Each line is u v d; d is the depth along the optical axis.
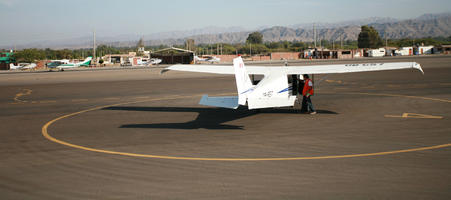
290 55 119.75
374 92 22.62
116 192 6.84
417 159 8.52
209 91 26.03
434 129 11.80
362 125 12.72
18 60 113.25
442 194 6.43
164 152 9.66
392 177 7.32
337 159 8.65
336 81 31.09
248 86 12.98
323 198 6.34
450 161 8.30
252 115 15.23
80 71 64.12
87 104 20.25
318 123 13.23
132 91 27.25
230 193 6.67
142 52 151.38
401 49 116.75
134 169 8.22
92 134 12.20
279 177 7.46
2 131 12.98
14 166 8.63
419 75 35.22
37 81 41.25
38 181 7.54
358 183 7.03
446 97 19.45
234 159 8.85
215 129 12.59
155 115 15.97
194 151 9.70
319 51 116.12
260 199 6.36
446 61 62.62
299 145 10.09
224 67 16.73
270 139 10.89
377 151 9.30
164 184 7.21
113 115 16.20
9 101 22.42
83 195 6.73
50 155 9.59
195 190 6.86
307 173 7.68
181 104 19.34
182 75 47.25
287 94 13.91
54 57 133.50
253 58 116.44
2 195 6.80
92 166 8.52
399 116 14.30
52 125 14.02
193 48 178.00
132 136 11.76
